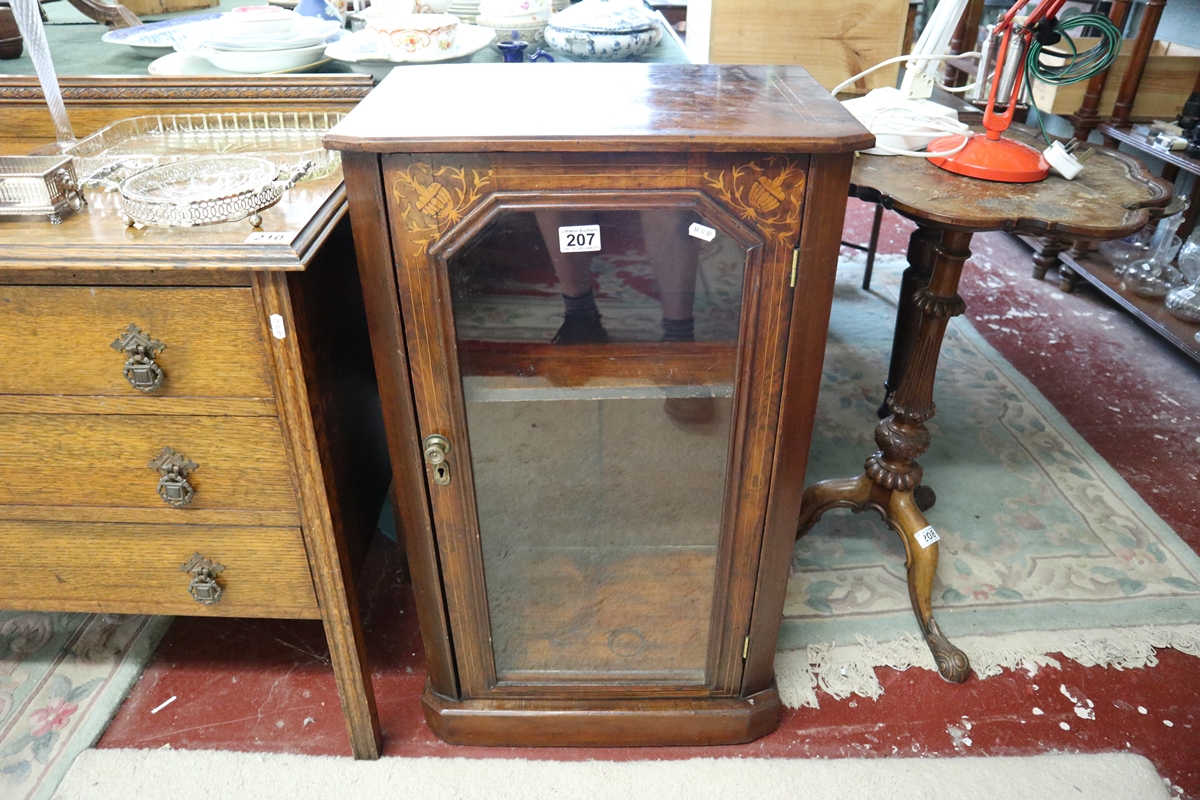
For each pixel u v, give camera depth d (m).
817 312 0.86
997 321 2.36
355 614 1.05
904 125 1.20
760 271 0.83
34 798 1.09
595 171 0.77
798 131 0.76
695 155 0.76
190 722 1.21
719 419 0.94
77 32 1.50
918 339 1.29
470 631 1.09
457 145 0.74
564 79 0.97
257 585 1.02
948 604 1.42
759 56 1.38
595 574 1.08
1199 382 2.08
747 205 0.79
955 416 1.93
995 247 2.82
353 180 0.78
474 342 0.88
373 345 0.88
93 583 1.03
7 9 1.28
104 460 0.92
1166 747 1.18
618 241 0.81
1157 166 2.39
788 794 1.11
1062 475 1.74
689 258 0.82
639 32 1.36
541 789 1.12
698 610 1.11
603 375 0.91
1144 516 1.62
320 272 0.92
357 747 1.14
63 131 1.10
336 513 0.97
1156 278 2.27
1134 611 1.40
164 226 0.84
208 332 0.83
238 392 0.87
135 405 0.88
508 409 0.93
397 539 1.42
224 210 0.85
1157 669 1.30
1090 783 1.12
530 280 0.84
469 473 0.96
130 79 1.13
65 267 0.78
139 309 0.82
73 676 1.27
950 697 1.26
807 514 1.47
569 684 1.15
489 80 0.96
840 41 1.37
